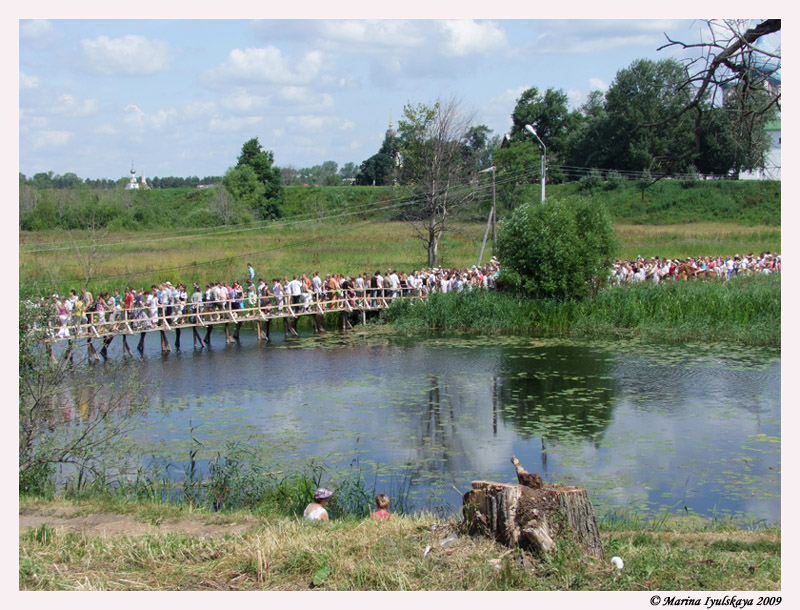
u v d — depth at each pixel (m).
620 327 28.72
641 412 17.94
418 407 18.94
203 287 36.91
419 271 36.94
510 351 25.80
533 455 14.92
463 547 7.68
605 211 31.64
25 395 12.77
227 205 71.81
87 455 13.35
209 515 9.91
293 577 7.32
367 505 11.63
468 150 56.84
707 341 26.56
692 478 13.37
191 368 24.55
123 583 7.28
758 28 10.84
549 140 77.06
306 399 20.03
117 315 28.23
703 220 63.50
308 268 42.78
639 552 8.01
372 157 106.25
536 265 30.70
